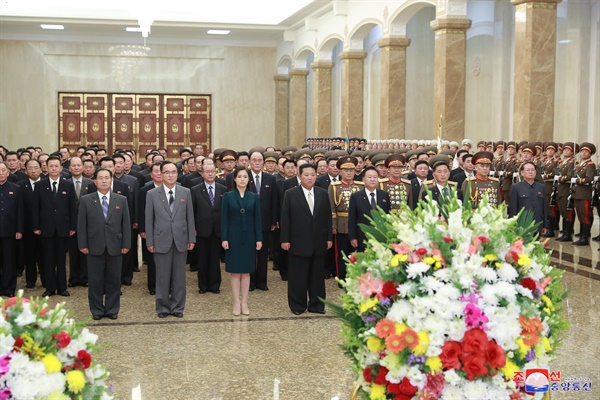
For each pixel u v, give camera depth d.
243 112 31.09
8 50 29.08
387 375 3.70
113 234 8.47
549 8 14.91
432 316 3.66
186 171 13.95
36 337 3.48
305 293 8.85
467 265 3.72
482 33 21.58
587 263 11.52
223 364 6.79
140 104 30.33
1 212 9.75
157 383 6.26
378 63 25.47
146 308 9.20
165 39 30.27
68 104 29.77
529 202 10.36
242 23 27.47
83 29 28.47
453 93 17.17
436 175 9.97
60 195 9.77
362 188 10.39
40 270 10.52
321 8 24.05
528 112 14.99
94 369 3.72
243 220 8.62
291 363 6.81
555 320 4.03
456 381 3.56
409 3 18.53
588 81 18.05
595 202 13.72
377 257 3.97
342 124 23.31
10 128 29.28
